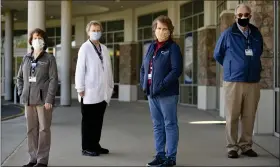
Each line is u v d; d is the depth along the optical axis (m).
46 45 5.62
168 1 18.83
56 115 13.52
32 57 5.57
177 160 6.14
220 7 14.37
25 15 24.84
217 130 9.63
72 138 8.47
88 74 6.39
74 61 24.53
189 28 17.50
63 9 18.02
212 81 15.39
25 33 27.59
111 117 12.91
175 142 5.64
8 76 22.94
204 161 6.08
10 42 23.28
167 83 5.41
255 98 6.39
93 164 5.93
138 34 21.53
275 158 6.26
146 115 13.59
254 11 8.58
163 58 5.47
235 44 6.25
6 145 7.69
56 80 5.54
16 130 9.84
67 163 5.99
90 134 6.61
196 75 17.11
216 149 7.09
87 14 23.41
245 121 6.44
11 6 21.98
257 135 8.48
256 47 6.27
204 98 15.55
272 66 8.52
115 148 7.25
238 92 6.30
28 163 5.81
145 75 5.69
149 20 20.62
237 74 6.23
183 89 18.19
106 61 6.55
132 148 7.25
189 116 13.02
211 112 14.34
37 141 5.75
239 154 6.55
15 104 19.30
